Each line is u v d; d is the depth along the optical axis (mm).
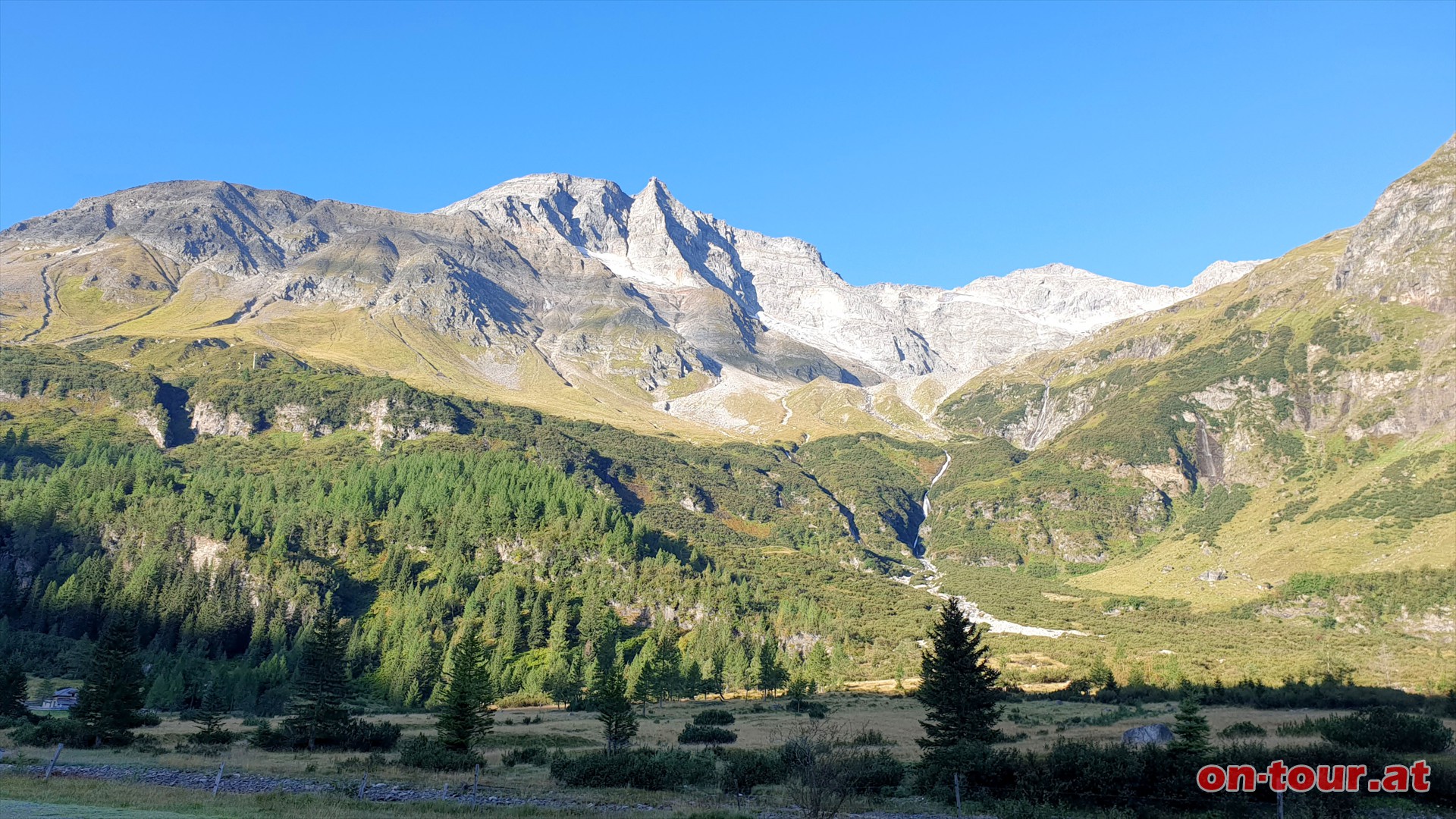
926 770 59562
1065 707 125375
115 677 92125
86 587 196625
